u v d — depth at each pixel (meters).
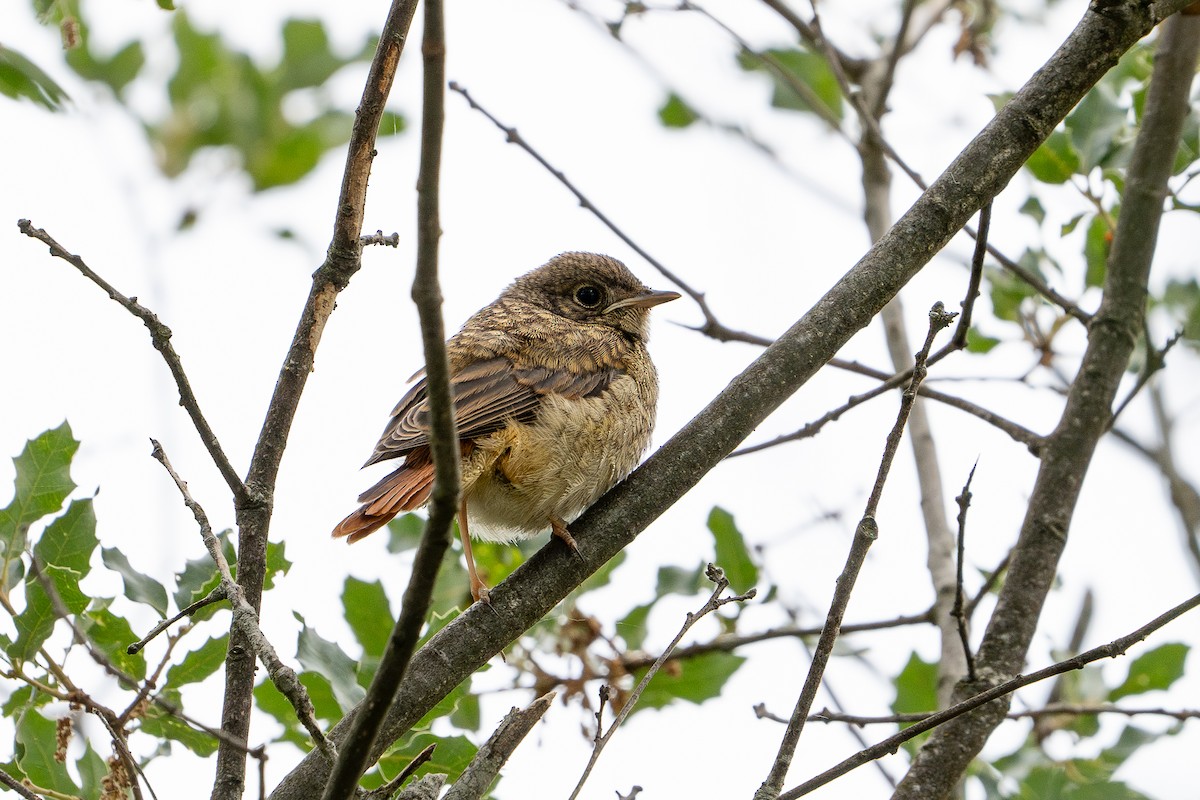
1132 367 13.54
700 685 11.80
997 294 13.67
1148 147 11.57
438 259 5.78
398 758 9.47
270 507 8.59
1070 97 8.78
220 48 14.93
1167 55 11.58
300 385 8.82
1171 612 7.74
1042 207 13.58
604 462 10.68
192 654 9.17
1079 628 14.62
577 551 8.57
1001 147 8.81
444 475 5.80
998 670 10.19
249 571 8.42
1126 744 11.86
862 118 13.42
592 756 7.40
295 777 7.90
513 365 10.61
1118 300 11.37
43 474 9.11
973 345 13.98
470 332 11.18
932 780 9.64
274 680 6.57
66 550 8.88
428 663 8.23
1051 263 13.59
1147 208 11.47
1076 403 11.14
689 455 8.76
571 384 10.68
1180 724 11.92
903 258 8.78
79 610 8.78
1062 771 11.58
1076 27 8.95
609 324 12.39
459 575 12.32
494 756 7.10
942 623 11.72
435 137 5.74
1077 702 12.49
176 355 7.97
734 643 12.09
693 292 12.55
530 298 12.52
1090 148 12.38
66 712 9.10
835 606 7.41
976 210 8.89
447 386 5.81
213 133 14.58
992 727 9.79
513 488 10.38
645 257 12.60
